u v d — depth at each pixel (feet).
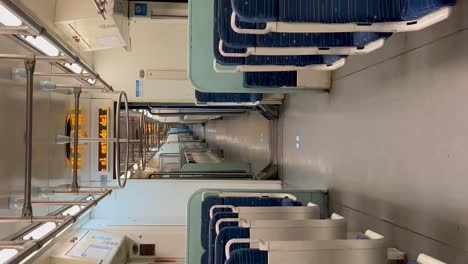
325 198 10.13
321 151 10.67
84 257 11.84
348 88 8.78
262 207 7.36
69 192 9.33
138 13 13.56
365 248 5.08
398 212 6.64
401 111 6.53
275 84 9.10
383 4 4.59
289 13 4.51
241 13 4.47
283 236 6.20
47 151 9.82
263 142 17.95
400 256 6.32
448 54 5.32
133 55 15.12
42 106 9.39
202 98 11.73
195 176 16.89
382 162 7.20
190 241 11.14
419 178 6.02
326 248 5.03
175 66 15.25
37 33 4.93
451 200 5.28
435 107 5.61
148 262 15.23
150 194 15.70
